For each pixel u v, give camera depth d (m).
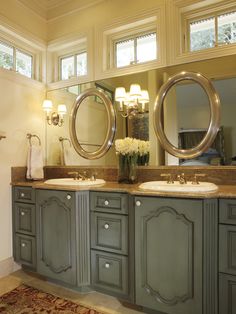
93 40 2.43
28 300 1.82
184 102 2.01
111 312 1.67
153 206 1.55
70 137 2.56
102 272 1.80
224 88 1.88
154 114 2.12
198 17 2.09
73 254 1.86
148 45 2.29
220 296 1.40
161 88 2.09
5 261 2.23
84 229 1.85
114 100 2.31
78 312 1.67
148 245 1.57
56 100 2.66
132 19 2.23
